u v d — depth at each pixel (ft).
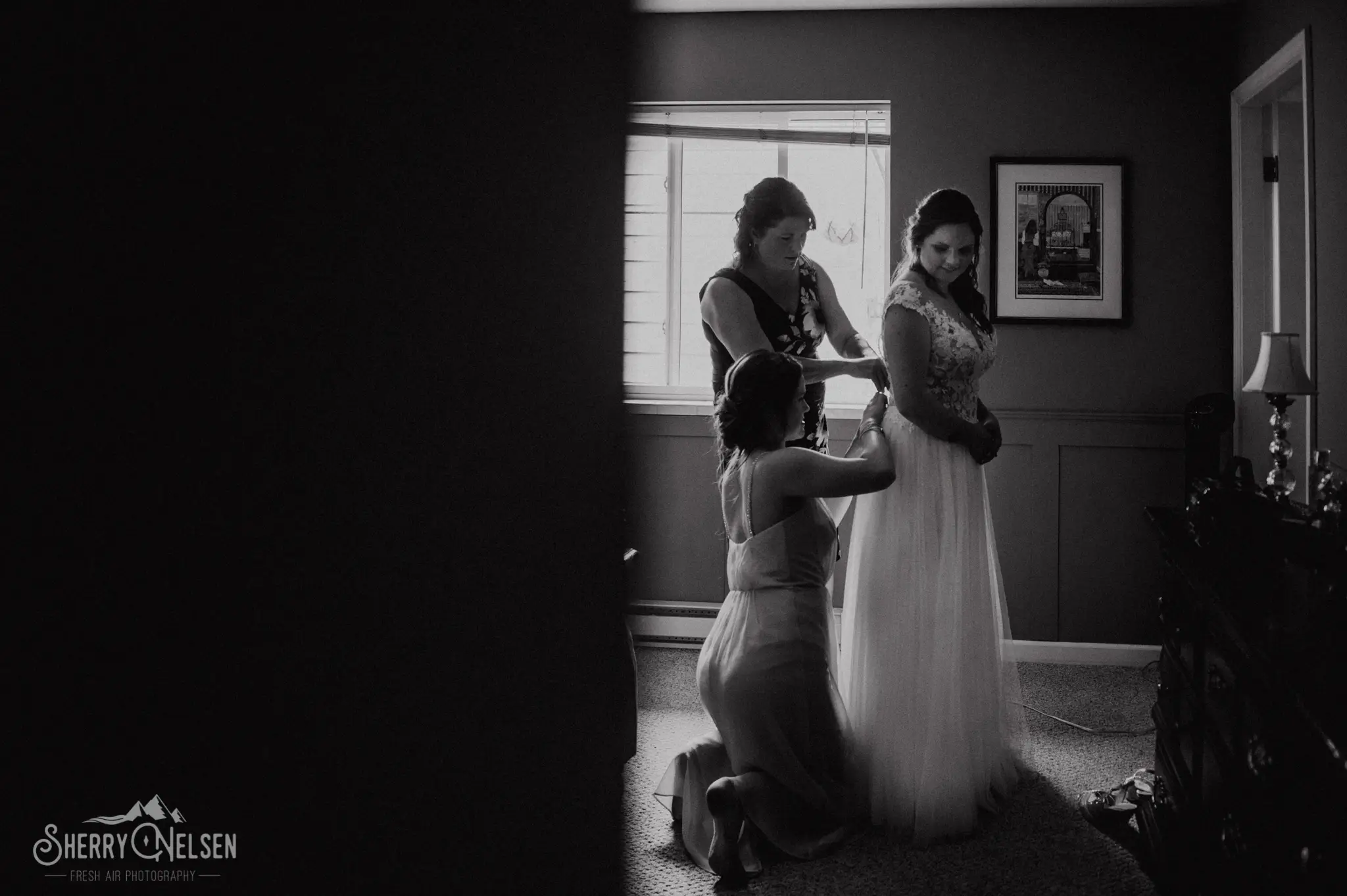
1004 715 8.88
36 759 0.97
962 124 13.58
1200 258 13.19
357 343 1.35
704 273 14.55
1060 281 13.39
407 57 1.45
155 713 1.06
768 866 7.48
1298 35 10.57
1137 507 13.35
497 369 1.70
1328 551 5.82
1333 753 3.33
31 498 0.97
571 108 1.95
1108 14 13.32
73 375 0.99
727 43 13.91
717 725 7.85
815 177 14.29
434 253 1.52
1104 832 8.05
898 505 8.39
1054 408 13.46
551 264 1.88
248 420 1.17
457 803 1.59
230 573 1.14
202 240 1.11
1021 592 13.55
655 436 14.14
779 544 7.79
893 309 8.41
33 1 0.96
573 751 2.02
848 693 8.54
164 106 1.08
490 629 1.69
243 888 1.13
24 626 0.96
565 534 1.97
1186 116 13.19
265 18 1.20
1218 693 5.72
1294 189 12.34
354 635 1.34
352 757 1.33
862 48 13.71
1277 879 4.40
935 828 7.82
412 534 1.47
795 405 8.20
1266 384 8.28
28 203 0.96
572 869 2.01
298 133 1.25
